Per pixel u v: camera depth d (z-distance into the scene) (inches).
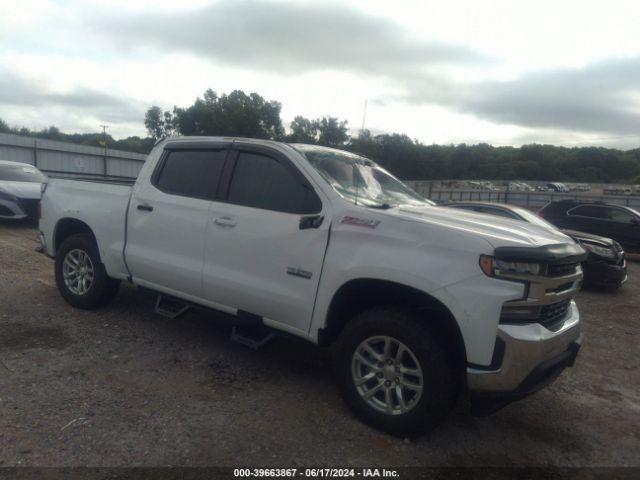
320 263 144.3
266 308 156.5
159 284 187.2
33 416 132.3
